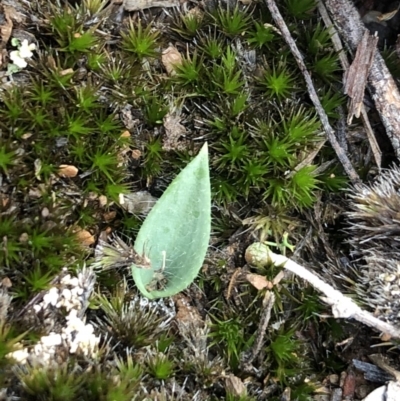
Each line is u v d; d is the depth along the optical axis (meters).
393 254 0.14
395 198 0.14
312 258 0.15
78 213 0.13
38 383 0.11
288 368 0.14
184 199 0.12
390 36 0.16
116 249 0.12
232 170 0.14
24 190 0.12
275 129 0.14
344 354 0.14
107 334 0.12
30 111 0.12
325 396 0.14
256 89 0.15
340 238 0.15
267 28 0.15
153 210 0.12
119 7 0.14
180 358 0.13
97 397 0.11
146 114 0.14
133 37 0.14
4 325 0.11
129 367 0.12
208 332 0.13
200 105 0.14
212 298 0.14
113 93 0.13
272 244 0.14
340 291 0.14
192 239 0.12
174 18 0.15
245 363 0.13
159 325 0.13
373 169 0.15
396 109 0.15
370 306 0.13
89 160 0.13
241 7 0.15
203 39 0.14
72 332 0.12
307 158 0.14
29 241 0.12
